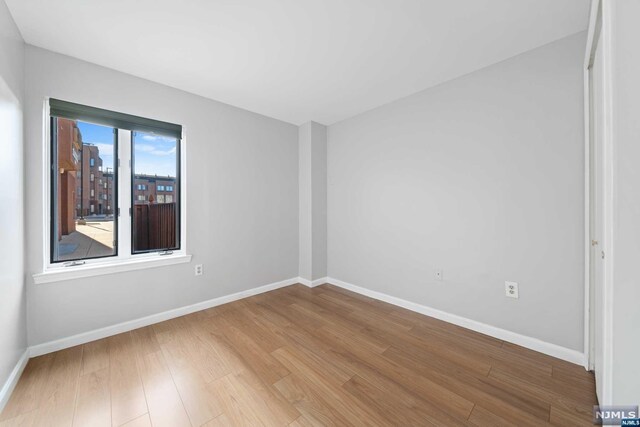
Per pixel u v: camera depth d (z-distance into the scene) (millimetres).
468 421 1274
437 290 2457
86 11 1508
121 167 2277
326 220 3623
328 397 1440
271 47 1885
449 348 1938
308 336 2125
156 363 1746
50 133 1971
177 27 1665
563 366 1703
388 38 1789
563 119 1758
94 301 2053
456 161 2297
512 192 1984
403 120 2703
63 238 2037
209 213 2719
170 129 2479
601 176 1263
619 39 831
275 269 3342
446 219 2373
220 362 1763
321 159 3541
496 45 1849
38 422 1257
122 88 2184
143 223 2410
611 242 874
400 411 1340
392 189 2820
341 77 2305
